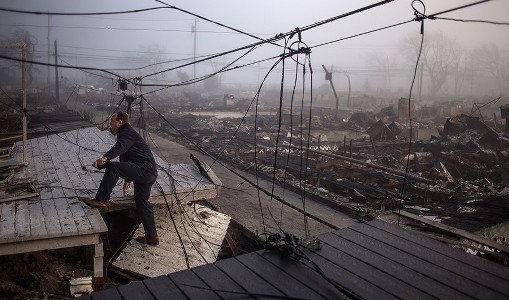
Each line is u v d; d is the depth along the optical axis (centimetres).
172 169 830
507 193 970
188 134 2159
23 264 509
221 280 251
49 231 468
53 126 1659
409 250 302
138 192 557
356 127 2527
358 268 271
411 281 254
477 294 239
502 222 727
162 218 657
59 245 475
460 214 789
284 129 2444
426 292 241
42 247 466
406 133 2223
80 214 533
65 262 560
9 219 504
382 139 1978
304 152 1582
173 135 2120
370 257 289
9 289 450
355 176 1176
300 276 257
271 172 1254
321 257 288
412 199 964
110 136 1211
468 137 1541
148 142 1778
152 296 233
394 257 290
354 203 927
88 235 489
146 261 530
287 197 1004
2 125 1641
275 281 250
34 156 908
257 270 265
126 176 539
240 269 267
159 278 254
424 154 1435
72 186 665
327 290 240
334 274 261
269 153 1571
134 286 244
